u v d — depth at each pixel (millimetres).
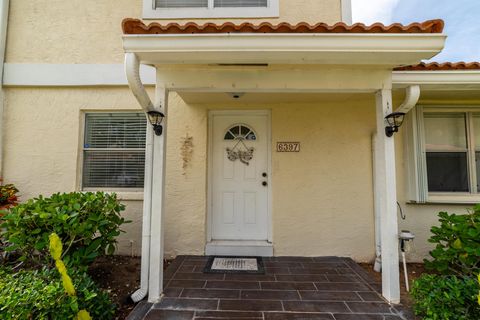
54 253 1762
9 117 4145
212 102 4141
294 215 4074
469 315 2010
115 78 4129
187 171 4109
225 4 4215
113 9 4203
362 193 4051
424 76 2969
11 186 3961
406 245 2965
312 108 4156
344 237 4027
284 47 2398
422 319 2291
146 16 4156
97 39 4184
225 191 4301
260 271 3443
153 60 2637
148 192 2879
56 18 4219
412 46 2387
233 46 2402
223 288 2975
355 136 4105
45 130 4141
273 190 4113
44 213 2730
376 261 3652
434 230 2996
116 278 3262
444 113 4039
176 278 3229
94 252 2980
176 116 4160
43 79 4133
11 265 3260
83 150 4203
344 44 2391
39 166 4113
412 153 3883
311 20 4137
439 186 3984
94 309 2238
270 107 4195
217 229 4262
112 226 3240
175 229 4070
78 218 2904
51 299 1941
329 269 3533
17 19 4234
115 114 4238
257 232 4254
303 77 2852
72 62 4168
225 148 4340
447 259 2824
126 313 2559
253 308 2570
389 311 2527
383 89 2844
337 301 2705
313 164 4117
